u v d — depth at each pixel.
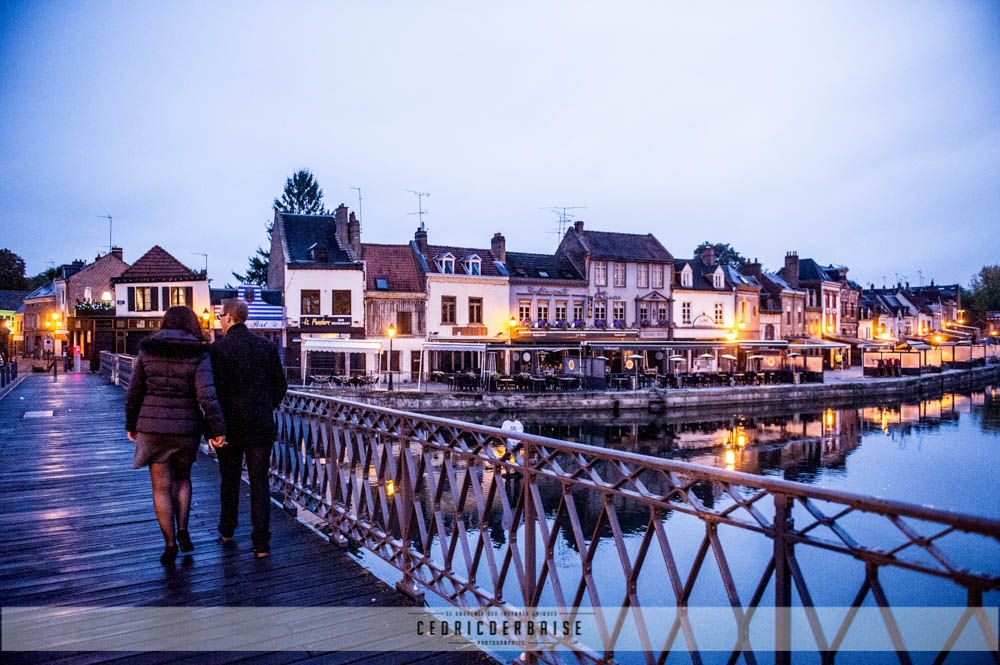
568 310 44.50
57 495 6.98
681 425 31.53
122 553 4.95
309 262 36.50
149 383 4.55
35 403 18.09
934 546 1.69
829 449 25.45
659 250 49.19
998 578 1.53
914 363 56.88
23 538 5.34
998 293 103.88
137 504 6.58
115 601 4.02
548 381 35.59
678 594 2.49
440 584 4.03
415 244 41.16
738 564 11.12
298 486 6.16
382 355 38.00
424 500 14.50
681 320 49.41
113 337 39.25
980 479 20.23
